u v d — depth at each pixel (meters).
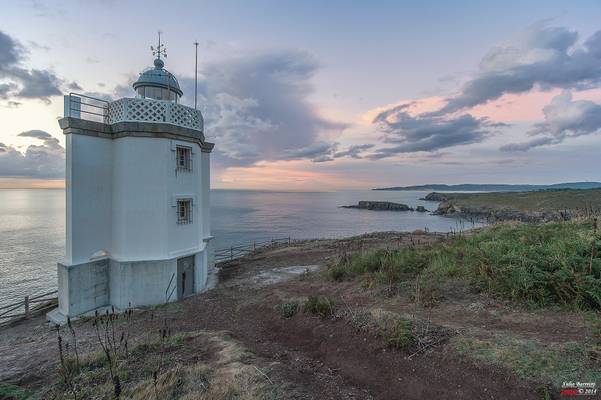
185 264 14.08
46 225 66.56
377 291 9.30
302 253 22.11
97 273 12.67
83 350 8.16
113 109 13.28
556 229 11.55
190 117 14.27
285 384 5.27
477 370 4.92
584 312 6.07
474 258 9.52
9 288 25.72
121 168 12.88
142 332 9.48
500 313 6.68
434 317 6.93
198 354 6.87
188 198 14.30
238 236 56.44
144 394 5.06
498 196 107.62
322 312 8.38
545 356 4.80
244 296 12.68
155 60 15.35
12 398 5.52
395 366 5.61
